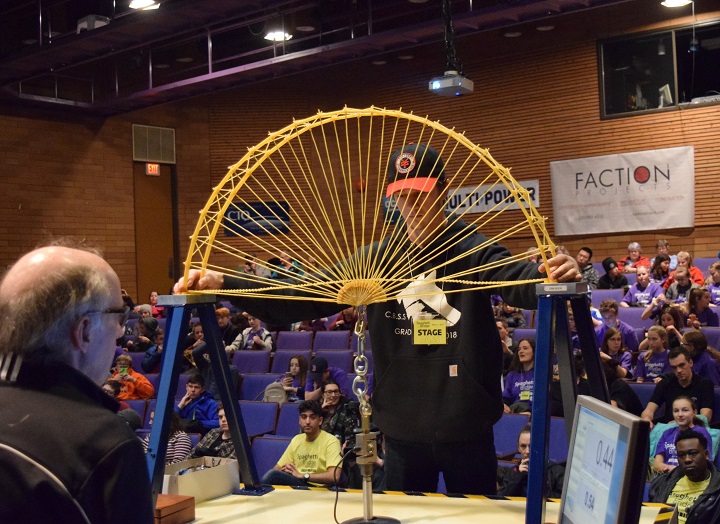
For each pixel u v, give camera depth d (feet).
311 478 15.10
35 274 3.95
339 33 39.50
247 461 7.31
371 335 7.20
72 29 37.04
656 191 35.22
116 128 41.70
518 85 38.68
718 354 19.52
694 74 34.83
